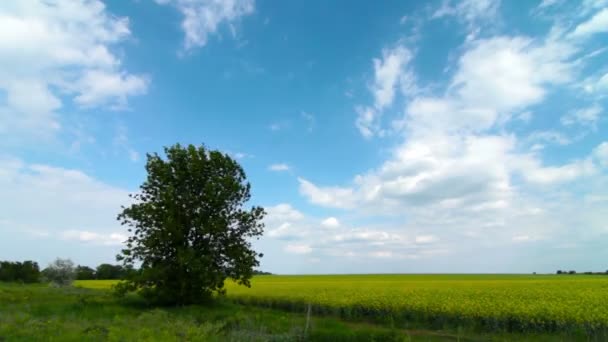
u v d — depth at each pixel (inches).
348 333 557.3
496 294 971.3
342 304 878.4
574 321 649.0
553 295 934.4
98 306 845.8
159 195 933.8
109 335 450.3
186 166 968.3
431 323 745.6
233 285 1546.5
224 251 948.6
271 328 603.5
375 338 546.9
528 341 610.5
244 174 1048.8
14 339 437.7
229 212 987.9
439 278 2089.1
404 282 1606.8
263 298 1069.1
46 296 1063.6
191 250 868.6
